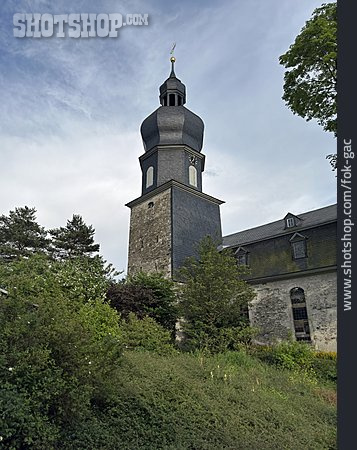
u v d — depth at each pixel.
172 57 32.50
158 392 6.95
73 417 5.02
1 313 5.08
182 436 5.66
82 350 5.42
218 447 5.53
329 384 11.88
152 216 25.80
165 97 30.59
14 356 4.57
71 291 13.05
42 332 5.13
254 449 5.68
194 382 8.16
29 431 4.20
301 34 9.52
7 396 4.13
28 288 7.84
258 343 19.91
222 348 13.54
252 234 26.06
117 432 5.40
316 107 9.59
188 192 25.95
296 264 19.86
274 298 20.28
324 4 9.61
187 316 15.57
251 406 7.50
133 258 26.08
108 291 15.42
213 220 27.00
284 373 11.62
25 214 32.19
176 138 27.59
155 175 26.73
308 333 18.62
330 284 18.36
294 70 9.79
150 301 15.84
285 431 6.80
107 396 5.98
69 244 31.23
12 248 29.16
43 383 4.58
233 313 14.97
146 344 11.80
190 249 24.02
